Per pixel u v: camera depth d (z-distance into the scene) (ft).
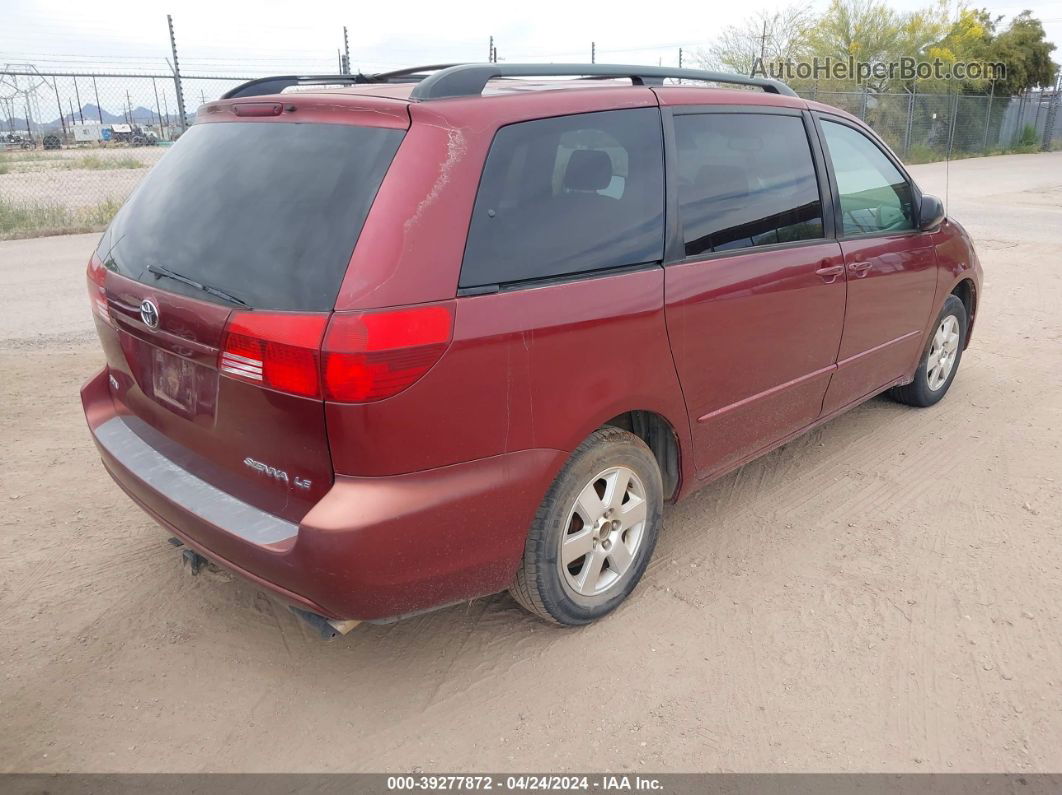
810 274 11.34
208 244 7.97
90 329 21.99
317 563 7.19
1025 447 14.76
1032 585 10.59
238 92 9.87
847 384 13.12
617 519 9.53
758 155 10.84
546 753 7.93
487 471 7.86
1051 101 117.80
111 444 9.53
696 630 9.68
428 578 7.73
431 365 7.21
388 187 7.23
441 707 8.52
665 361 9.34
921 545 11.54
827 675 8.96
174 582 10.53
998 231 39.78
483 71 8.13
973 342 21.31
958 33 97.76
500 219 7.84
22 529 11.71
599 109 8.94
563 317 8.14
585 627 9.74
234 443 7.98
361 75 10.71
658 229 9.31
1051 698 8.64
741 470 13.85
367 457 7.16
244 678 8.90
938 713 8.43
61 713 8.34
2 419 15.58
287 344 7.02
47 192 54.90
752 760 7.85
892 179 13.66
